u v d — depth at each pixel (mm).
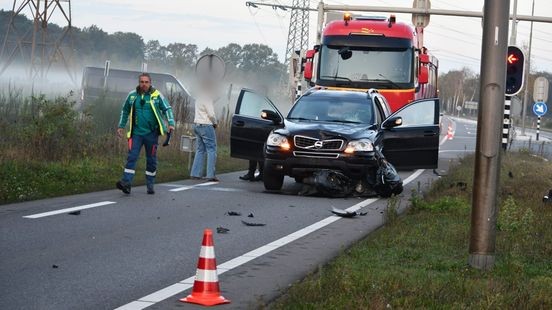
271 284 12125
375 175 23812
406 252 14250
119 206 19812
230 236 16312
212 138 26938
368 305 10273
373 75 35531
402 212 20094
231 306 10734
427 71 36344
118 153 30625
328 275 11961
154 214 18828
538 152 51344
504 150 43250
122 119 22453
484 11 13164
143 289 11562
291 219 18969
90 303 10680
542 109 80000
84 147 29125
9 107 31875
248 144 25969
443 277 12383
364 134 23891
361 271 12516
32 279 11906
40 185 22328
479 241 13219
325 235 16797
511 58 33188
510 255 14000
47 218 17469
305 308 10180
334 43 35906
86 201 20359
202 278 10820
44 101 29188
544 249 14852
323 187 23328
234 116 26078
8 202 19625
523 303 10641
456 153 50062
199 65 27219
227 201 21781
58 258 13445
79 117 30453
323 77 35844
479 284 11906
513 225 16938
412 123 25641
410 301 10594
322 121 24969
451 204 20000
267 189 24797
